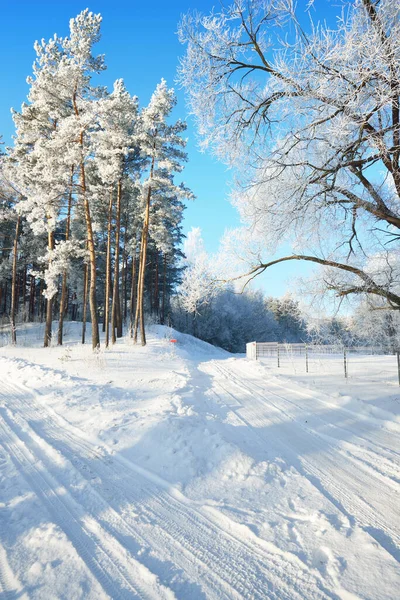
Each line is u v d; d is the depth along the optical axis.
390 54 4.87
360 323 8.98
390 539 3.41
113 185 26.16
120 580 2.80
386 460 5.46
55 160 21.39
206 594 2.65
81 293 40.22
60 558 3.05
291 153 6.82
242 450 5.46
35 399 9.62
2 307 49.50
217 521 3.71
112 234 36.12
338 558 3.07
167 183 23.39
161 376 13.23
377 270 8.00
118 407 8.20
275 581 2.81
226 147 7.20
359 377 13.57
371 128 5.80
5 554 3.09
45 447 5.81
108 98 21.94
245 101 7.18
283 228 7.19
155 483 4.59
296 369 17.02
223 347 52.84
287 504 4.07
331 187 6.61
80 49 20.53
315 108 5.94
